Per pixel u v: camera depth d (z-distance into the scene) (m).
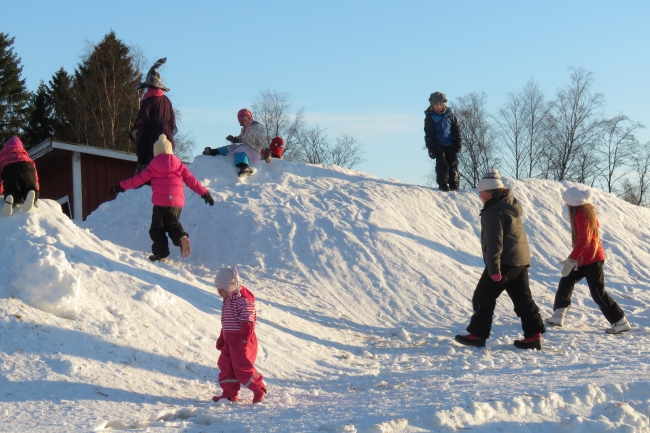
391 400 4.95
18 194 7.04
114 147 39.97
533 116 36.31
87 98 42.12
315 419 4.32
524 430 4.25
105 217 11.94
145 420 4.29
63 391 4.72
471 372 6.39
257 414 4.61
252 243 10.70
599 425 4.28
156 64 12.80
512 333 8.75
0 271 5.80
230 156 13.32
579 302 10.57
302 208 11.72
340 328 8.53
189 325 6.50
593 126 35.56
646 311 10.34
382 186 13.30
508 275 7.71
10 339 5.10
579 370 6.08
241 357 5.11
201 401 5.13
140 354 5.56
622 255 12.92
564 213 13.97
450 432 4.10
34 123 48.03
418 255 10.97
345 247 10.72
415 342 8.16
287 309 8.63
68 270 5.71
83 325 5.58
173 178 9.01
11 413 4.25
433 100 13.78
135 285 6.58
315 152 42.00
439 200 13.41
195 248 10.78
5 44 49.16
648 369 5.93
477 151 38.00
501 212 7.67
